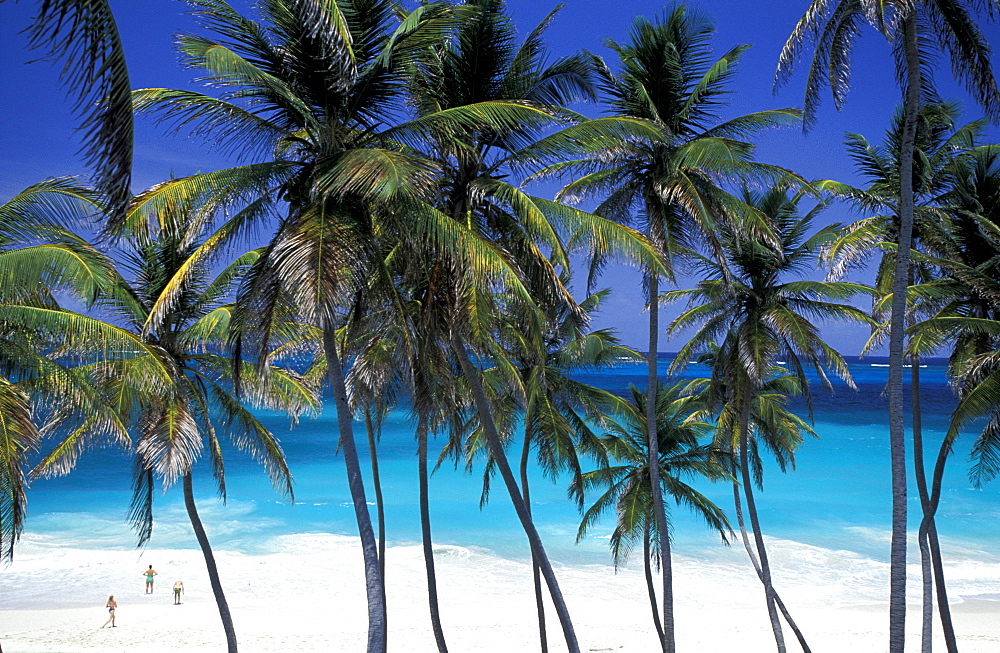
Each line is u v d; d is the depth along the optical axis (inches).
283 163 433.1
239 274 545.6
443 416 705.6
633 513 800.9
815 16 485.7
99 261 369.7
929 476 2085.4
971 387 620.7
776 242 625.9
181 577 1210.0
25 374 410.6
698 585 1212.5
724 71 610.2
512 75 519.8
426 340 528.7
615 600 1137.4
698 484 1968.5
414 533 1504.7
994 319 620.4
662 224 624.1
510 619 1032.2
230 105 409.1
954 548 1430.9
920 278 697.6
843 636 957.2
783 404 931.3
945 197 648.4
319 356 700.7
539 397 713.0
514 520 1603.1
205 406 600.1
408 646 904.9
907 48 513.3
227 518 1572.3
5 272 351.9
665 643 653.3
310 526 1526.8
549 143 495.2
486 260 429.1
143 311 547.5
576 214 493.7
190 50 387.9
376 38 435.2
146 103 386.0
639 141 597.6
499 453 560.1
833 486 1952.5
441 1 406.3
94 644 893.2
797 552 1382.9
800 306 732.7
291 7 396.2
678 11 619.8
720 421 810.8
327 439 2603.3
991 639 934.4
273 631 963.3
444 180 516.1
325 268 382.0
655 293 676.7
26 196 354.9
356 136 446.6
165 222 402.6
